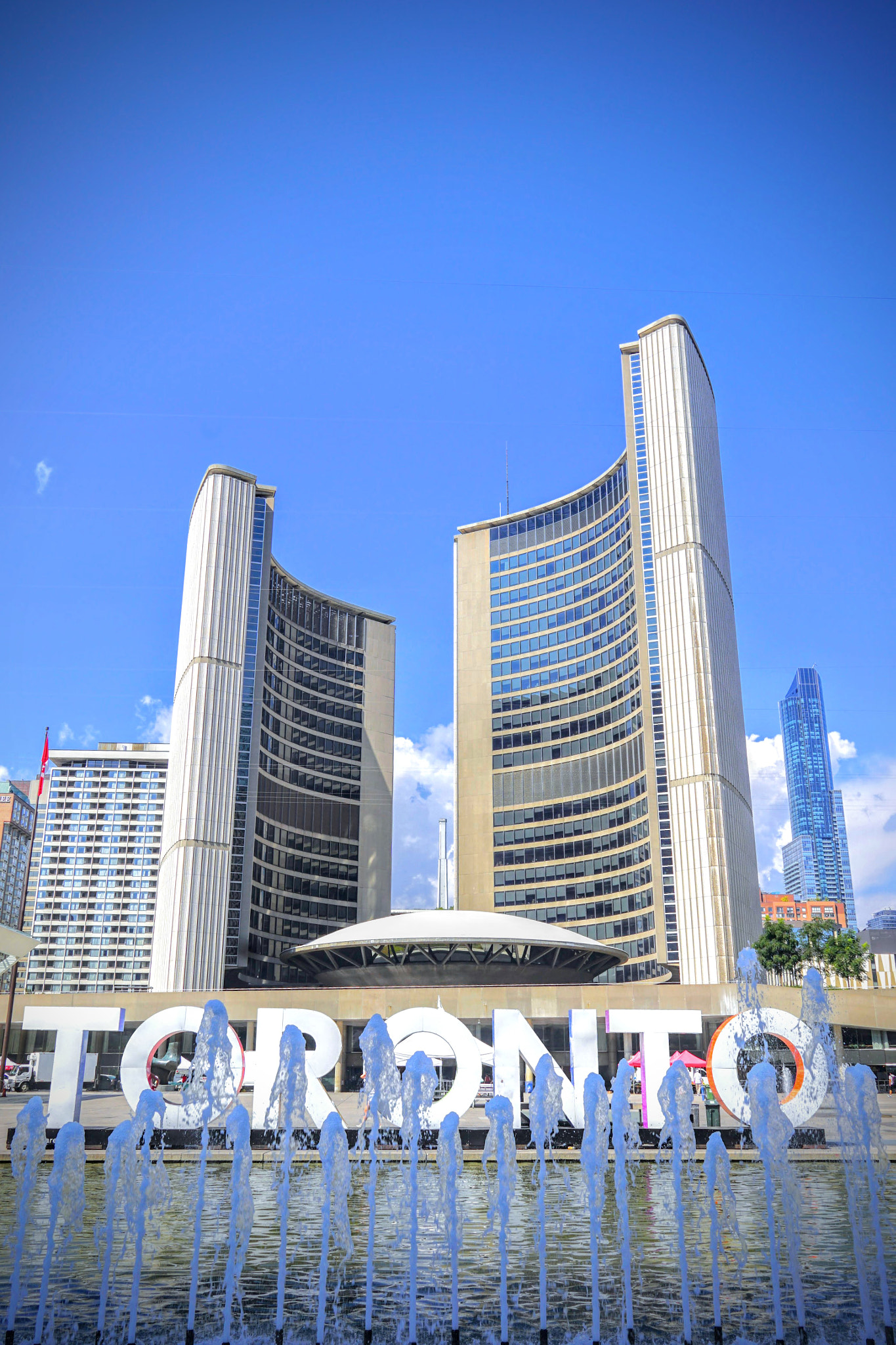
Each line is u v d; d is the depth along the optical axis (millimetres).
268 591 108812
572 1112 29719
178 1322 13531
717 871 87000
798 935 85250
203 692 91375
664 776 99938
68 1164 16672
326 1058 29422
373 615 129875
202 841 87500
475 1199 22234
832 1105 50375
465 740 130000
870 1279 15531
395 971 71938
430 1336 13195
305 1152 28375
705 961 85312
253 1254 17109
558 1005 64812
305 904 111188
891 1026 65125
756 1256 16891
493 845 123875
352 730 123438
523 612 130750
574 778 118812
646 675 104188
